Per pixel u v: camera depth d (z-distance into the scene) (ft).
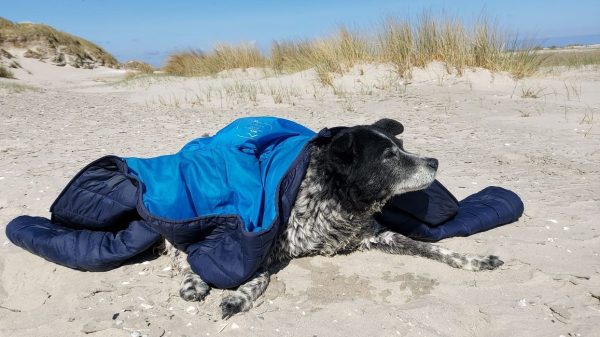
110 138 6.44
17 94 11.87
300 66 12.51
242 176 2.98
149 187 2.97
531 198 3.91
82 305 2.65
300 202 2.99
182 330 2.45
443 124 6.56
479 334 2.36
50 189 4.33
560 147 5.32
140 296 2.74
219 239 2.93
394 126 3.21
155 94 11.79
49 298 2.76
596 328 2.32
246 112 8.23
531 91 8.41
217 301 2.71
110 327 2.45
